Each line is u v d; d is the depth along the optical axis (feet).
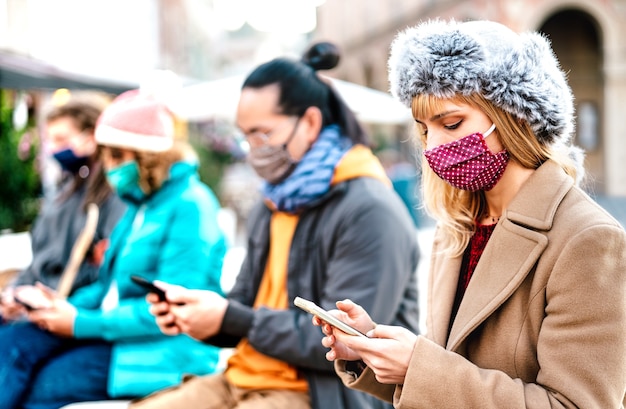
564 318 3.92
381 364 4.16
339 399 6.06
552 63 4.36
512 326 4.24
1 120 19.80
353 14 116.06
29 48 25.05
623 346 3.84
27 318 8.76
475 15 72.79
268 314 6.14
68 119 9.77
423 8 86.12
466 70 4.14
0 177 19.76
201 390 6.56
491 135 4.33
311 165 6.43
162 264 8.00
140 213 8.54
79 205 9.74
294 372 6.27
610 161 68.54
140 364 7.82
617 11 66.85
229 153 38.17
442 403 4.00
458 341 4.34
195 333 6.11
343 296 6.03
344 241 6.20
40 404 7.74
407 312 6.64
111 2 34.35
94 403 7.67
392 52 4.63
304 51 7.38
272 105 6.58
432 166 4.42
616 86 68.08
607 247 3.88
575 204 4.16
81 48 29.71
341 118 7.06
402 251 6.25
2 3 23.57
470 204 4.83
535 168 4.43
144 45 43.27
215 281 8.29
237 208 38.81
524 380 4.19
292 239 6.57
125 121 8.14
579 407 3.78
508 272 4.23
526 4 69.00
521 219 4.26
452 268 4.88
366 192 6.34
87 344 8.42
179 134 8.86
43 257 9.63
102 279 8.80
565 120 4.31
